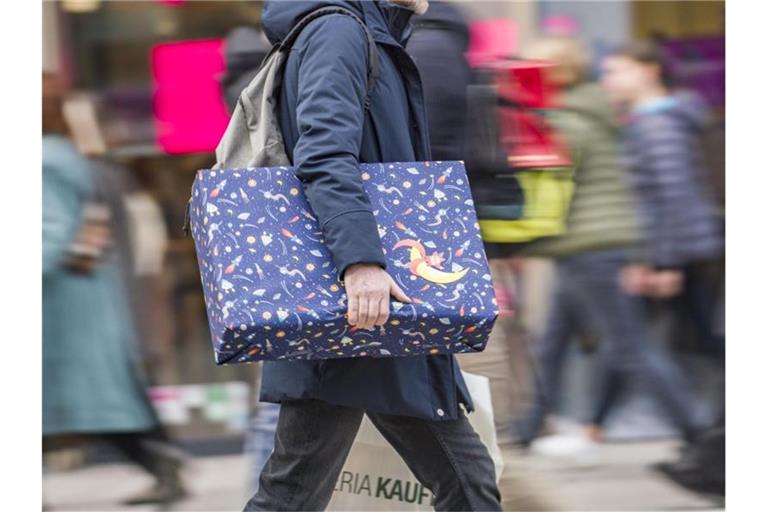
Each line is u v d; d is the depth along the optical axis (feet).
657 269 37.40
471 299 22.52
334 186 22.29
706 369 38.42
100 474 36.83
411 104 24.49
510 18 35.83
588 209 36.68
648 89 37.01
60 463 36.32
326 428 24.77
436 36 32.58
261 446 31.58
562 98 36.11
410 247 22.86
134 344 36.68
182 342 37.42
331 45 23.13
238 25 36.60
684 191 37.24
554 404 37.29
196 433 37.37
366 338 22.48
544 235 35.35
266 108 23.94
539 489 31.73
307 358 22.74
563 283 37.01
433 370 24.50
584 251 36.81
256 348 22.13
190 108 37.04
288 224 22.65
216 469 37.04
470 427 25.75
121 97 36.55
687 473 36.96
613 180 36.94
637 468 37.24
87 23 36.27
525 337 36.09
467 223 23.20
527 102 34.88
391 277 22.49
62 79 35.73
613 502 35.14
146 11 36.73
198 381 37.58
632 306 37.50
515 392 34.42
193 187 23.54
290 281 22.18
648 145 37.09
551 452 35.91
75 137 35.81
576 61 36.09
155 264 36.83
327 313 22.00
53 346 35.91
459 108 32.91
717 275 37.93
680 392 38.73
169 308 37.22
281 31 24.07
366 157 23.82
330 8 23.65
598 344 37.45
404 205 23.17
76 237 35.63
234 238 22.36
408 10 24.67
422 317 22.26
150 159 36.88
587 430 37.55
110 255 36.17
